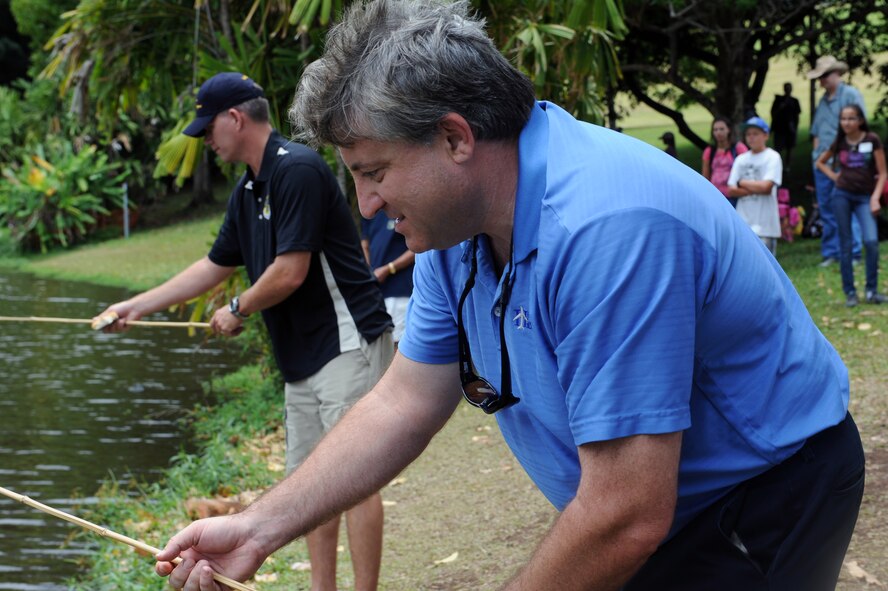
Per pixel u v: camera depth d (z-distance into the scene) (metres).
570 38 7.38
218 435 7.43
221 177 29.88
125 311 4.47
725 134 10.23
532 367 1.87
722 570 1.92
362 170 1.79
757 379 1.83
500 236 1.84
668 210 1.68
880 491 4.52
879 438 5.28
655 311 1.66
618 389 1.67
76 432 8.21
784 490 1.88
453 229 1.81
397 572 4.60
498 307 1.89
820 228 13.14
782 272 1.98
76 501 6.46
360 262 4.06
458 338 2.07
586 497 1.74
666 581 1.96
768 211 9.20
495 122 1.74
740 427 1.83
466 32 1.75
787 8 14.42
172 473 6.64
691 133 16.97
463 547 4.79
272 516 2.19
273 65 8.59
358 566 3.91
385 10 1.77
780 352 1.85
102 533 2.23
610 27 8.36
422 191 1.76
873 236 8.48
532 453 2.04
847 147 8.46
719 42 14.55
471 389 2.05
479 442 6.53
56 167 24.08
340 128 1.75
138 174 25.42
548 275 1.73
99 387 9.95
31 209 23.66
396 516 5.37
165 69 9.38
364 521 3.89
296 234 3.86
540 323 1.80
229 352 11.91
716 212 1.76
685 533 1.93
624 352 1.67
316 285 3.96
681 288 1.67
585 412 1.70
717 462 1.86
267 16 8.68
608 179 1.70
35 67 26.64
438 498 5.56
